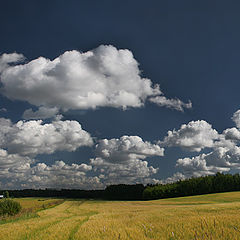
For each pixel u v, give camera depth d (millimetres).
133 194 159125
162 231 13539
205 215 20344
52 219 28297
